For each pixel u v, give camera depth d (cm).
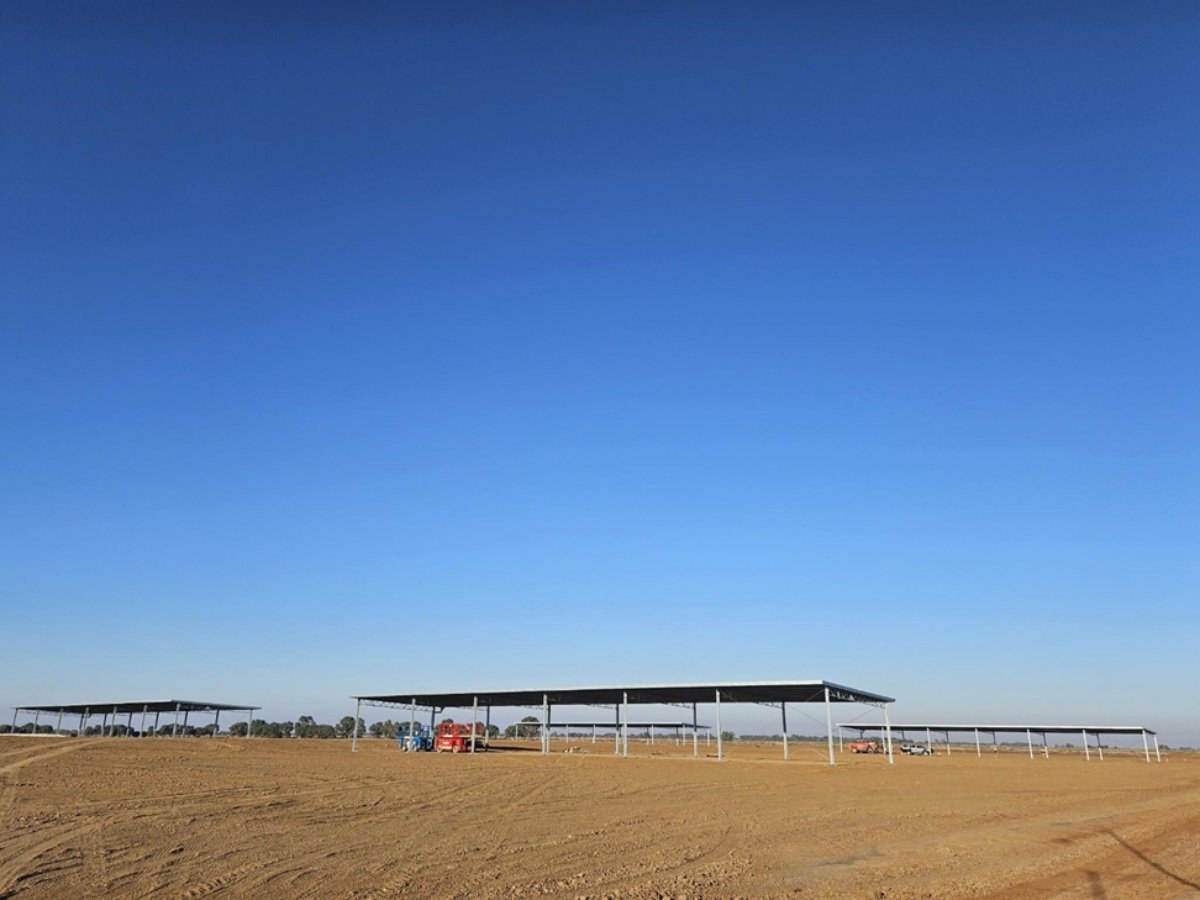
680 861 1538
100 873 1253
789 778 3809
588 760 5053
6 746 4788
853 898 1282
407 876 1306
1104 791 3409
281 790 2534
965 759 7038
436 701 6544
